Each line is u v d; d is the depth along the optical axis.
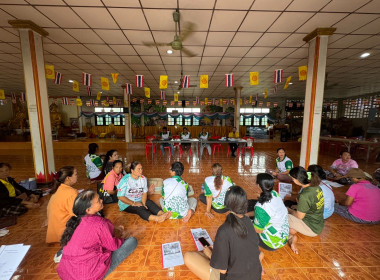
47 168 4.22
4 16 3.42
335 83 9.48
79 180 4.82
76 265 1.46
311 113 4.19
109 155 4.06
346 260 2.06
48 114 4.24
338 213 2.97
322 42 3.93
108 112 15.33
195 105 17.09
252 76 5.45
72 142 10.52
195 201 3.23
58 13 3.31
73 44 4.64
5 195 2.94
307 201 2.20
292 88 11.17
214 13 3.29
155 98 15.97
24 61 3.82
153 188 3.79
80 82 9.51
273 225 1.96
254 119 17.52
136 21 3.56
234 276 1.24
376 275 1.86
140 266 1.97
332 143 8.55
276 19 3.49
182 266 1.97
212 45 4.70
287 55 5.41
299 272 1.89
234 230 1.24
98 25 3.72
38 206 3.31
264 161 7.22
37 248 2.25
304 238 2.45
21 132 13.46
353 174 2.77
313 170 2.58
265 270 1.91
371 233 2.56
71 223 1.52
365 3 2.97
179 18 3.46
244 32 4.00
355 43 4.56
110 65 6.43
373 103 12.37
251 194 3.99
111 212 3.15
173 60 5.88
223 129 16.22
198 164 6.63
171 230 2.62
